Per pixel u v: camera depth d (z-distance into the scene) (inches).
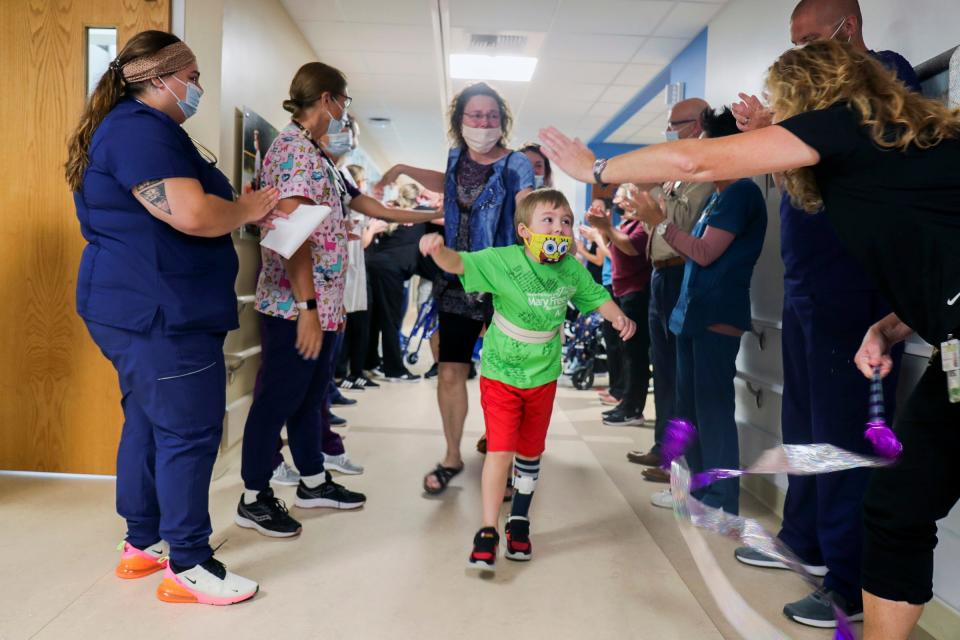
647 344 163.6
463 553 88.6
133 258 67.5
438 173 125.0
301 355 91.2
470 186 109.7
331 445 121.5
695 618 72.8
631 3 175.9
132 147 65.4
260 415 91.8
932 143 44.8
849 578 71.7
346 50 223.5
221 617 70.3
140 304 67.5
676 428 105.1
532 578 81.9
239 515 94.9
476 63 242.7
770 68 53.8
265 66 157.8
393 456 133.7
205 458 72.4
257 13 149.8
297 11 184.7
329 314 96.0
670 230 96.5
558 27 200.7
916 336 76.1
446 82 267.6
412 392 200.2
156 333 68.1
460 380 115.0
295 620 70.2
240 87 136.4
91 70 109.6
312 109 92.7
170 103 70.6
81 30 108.5
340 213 97.2
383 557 86.5
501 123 110.5
